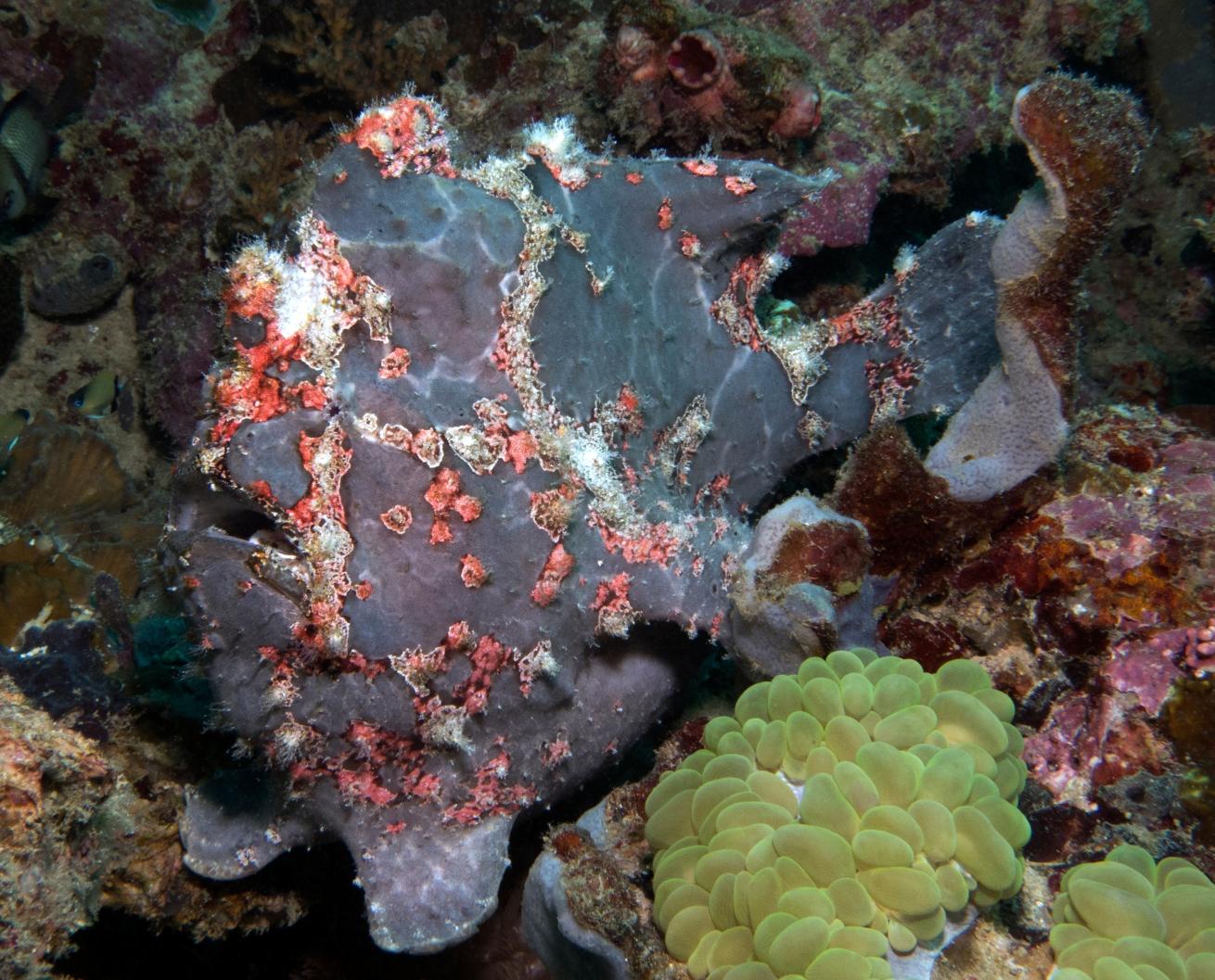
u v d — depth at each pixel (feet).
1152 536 1.52
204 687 1.47
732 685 1.70
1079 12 2.22
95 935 1.66
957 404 1.73
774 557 1.48
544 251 1.43
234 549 1.27
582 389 1.46
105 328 2.76
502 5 2.12
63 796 1.31
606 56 1.89
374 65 2.23
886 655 1.54
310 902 1.63
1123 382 2.80
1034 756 1.49
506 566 1.36
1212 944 1.23
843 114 1.99
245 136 2.46
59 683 1.49
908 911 1.25
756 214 1.61
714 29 1.84
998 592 1.57
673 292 1.59
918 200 2.15
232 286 1.30
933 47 2.08
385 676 1.32
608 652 1.48
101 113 2.48
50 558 1.63
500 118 2.12
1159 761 1.44
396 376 1.33
